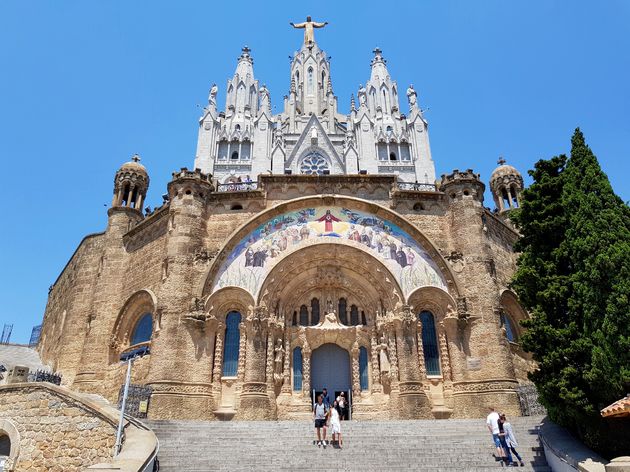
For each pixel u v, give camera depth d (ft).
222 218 108.47
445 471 55.72
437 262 104.22
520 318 110.83
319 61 342.85
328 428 71.15
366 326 105.40
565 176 68.85
